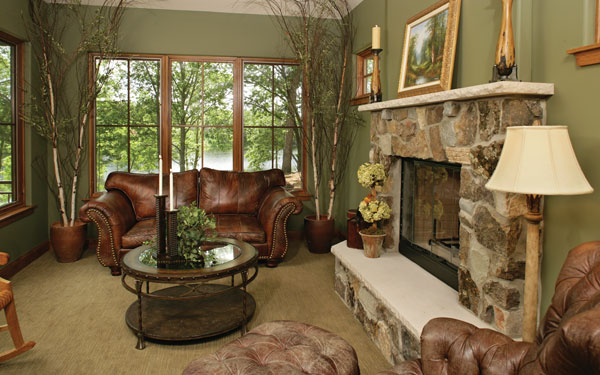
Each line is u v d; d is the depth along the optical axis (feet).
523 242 6.77
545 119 6.91
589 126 6.15
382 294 8.31
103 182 15.96
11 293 7.64
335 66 16.55
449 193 9.18
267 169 17.04
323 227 15.28
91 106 14.82
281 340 6.07
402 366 5.08
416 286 8.77
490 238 7.04
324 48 16.34
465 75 8.95
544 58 6.92
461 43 9.08
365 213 10.51
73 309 10.29
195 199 14.85
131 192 14.16
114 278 12.53
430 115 8.77
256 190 15.05
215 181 14.96
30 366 7.72
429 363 4.84
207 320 9.21
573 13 6.36
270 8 16.16
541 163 5.08
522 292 6.84
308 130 17.10
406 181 11.00
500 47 6.88
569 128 6.48
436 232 9.70
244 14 16.28
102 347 8.48
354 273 9.96
